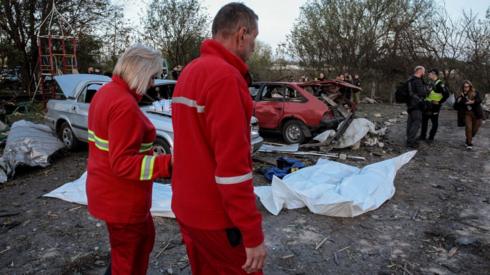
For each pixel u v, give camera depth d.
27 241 3.84
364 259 3.55
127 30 20.09
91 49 19.45
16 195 5.25
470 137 8.60
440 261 3.53
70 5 17.67
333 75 23.41
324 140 8.04
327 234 4.03
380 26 22.56
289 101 8.64
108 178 2.17
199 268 2.04
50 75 14.59
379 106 19.61
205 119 1.64
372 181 5.02
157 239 3.85
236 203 1.56
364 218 4.45
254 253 1.61
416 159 7.50
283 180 5.25
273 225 4.23
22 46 16.98
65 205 4.77
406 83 8.54
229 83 1.55
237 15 1.71
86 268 3.34
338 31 22.66
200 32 22.73
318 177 5.25
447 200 5.14
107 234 3.98
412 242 3.89
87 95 7.49
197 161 1.69
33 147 6.50
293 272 3.32
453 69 20.02
